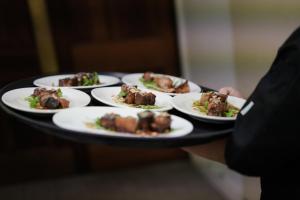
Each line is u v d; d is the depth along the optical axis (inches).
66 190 112.1
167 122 37.6
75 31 111.7
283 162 32.4
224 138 39.0
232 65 86.2
